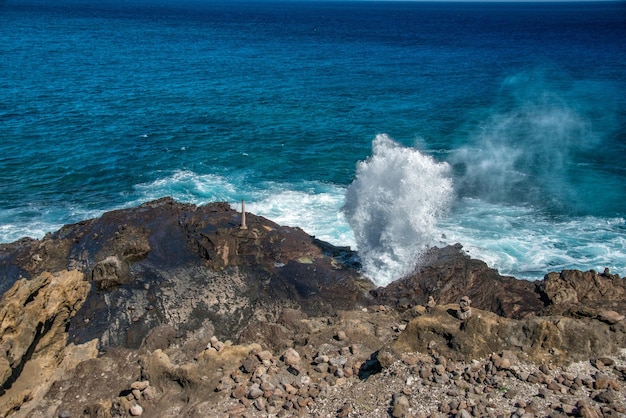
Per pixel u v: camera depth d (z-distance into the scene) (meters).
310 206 29.53
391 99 57.59
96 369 15.19
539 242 25.39
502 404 12.50
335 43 115.06
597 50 101.81
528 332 14.30
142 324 16.83
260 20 193.75
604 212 28.89
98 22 148.88
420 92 61.47
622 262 23.78
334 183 33.44
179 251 19.58
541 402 12.50
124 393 14.33
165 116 47.88
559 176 34.09
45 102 50.41
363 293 18.67
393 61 87.38
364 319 17.00
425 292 18.33
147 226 20.58
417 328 14.86
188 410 13.27
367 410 12.74
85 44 95.00
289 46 106.44
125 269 18.64
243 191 31.95
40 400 14.24
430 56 94.62
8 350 14.56
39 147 38.38
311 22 189.00
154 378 14.38
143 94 56.16
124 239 19.55
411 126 46.66
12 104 48.91
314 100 56.22
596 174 34.41
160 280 18.33
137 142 40.47
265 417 12.87
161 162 36.53
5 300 15.71
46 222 27.92
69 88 56.84
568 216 28.30
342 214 28.09
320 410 12.97
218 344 15.47
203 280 18.42
